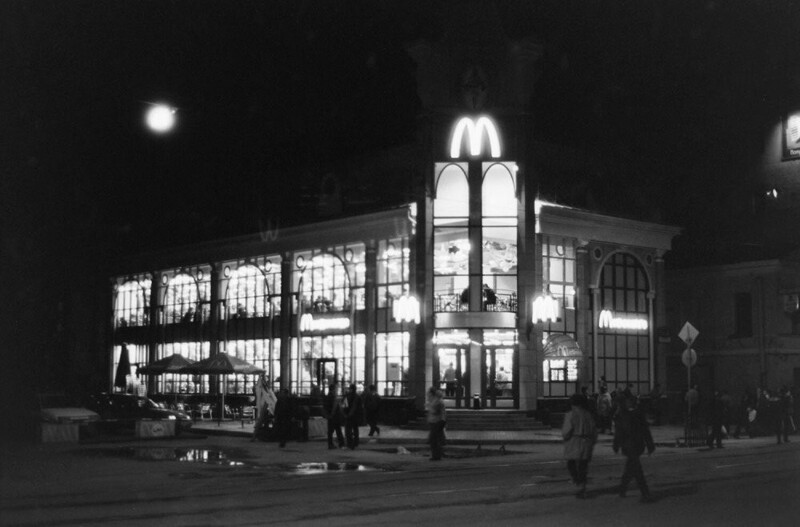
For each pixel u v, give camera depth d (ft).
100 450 94.58
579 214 150.30
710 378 169.48
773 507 50.83
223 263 185.16
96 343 211.41
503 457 88.07
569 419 57.21
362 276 155.63
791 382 158.71
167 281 198.70
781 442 113.09
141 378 199.72
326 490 59.88
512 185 141.90
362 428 137.28
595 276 153.89
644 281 162.50
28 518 47.65
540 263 143.74
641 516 47.32
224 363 127.75
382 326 151.43
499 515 47.75
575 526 43.75
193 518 47.03
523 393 137.28
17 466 77.46
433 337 140.36
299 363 162.91
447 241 142.51
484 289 139.64
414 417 139.64
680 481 65.16
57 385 191.11
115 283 212.43
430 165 142.20
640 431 54.08
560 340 141.49
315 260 164.66
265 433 106.73
